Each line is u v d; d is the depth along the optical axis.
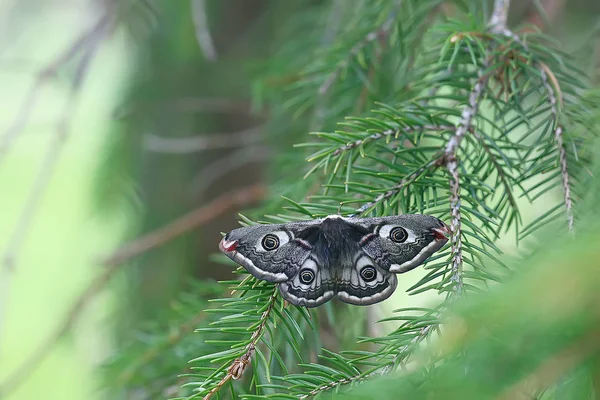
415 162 0.58
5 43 0.96
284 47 0.75
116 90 0.85
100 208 0.84
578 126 0.58
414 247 0.57
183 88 0.84
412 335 0.53
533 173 0.58
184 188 0.86
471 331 0.48
